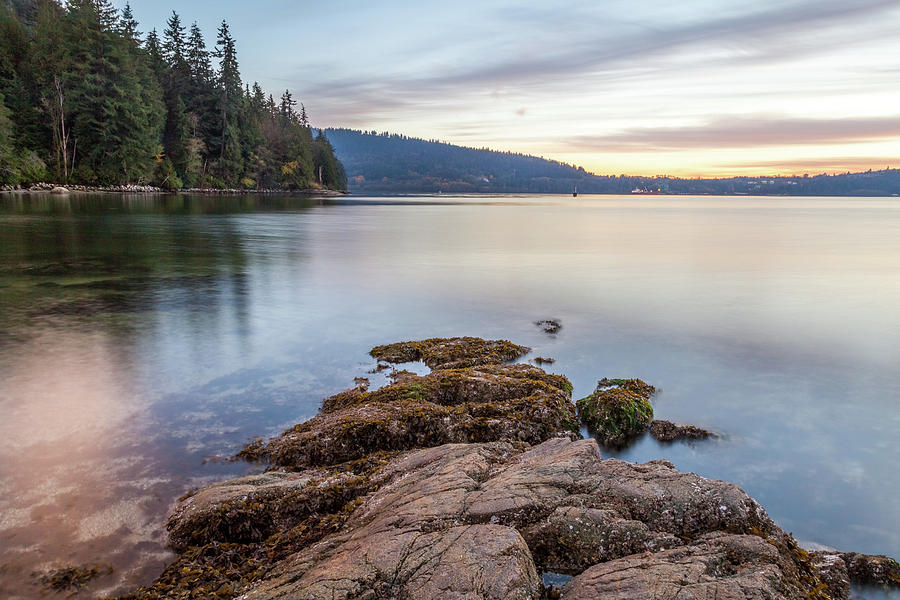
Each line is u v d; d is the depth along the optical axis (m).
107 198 75.75
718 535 4.52
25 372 9.87
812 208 150.38
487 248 33.75
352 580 3.82
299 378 9.98
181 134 103.00
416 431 7.27
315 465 6.77
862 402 9.62
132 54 95.31
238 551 4.90
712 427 8.54
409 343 11.91
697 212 113.00
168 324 13.56
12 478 6.22
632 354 12.23
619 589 3.79
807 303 17.97
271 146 136.12
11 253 25.48
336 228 46.44
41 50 83.25
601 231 51.28
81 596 4.43
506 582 3.75
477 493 4.96
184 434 7.54
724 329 14.49
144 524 5.42
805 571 4.43
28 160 76.75
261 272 22.12
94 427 7.67
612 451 7.74
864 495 6.64
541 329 14.13
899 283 21.88
